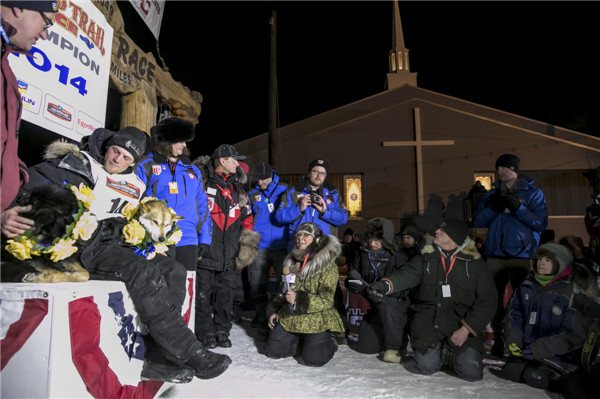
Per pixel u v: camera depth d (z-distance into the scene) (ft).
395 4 59.16
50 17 5.48
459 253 9.84
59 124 9.52
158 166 10.31
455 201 43.91
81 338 5.32
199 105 20.02
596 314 8.27
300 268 10.96
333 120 45.80
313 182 13.94
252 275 14.75
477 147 44.65
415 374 9.49
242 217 14.47
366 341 11.39
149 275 6.72
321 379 8.95
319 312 10.23
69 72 9.84
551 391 8.35
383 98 46.44
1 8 5.11
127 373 6.48
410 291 11.98
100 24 11.20
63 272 5.86
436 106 45.57
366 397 7.89
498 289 12.27
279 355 10.62
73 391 5.15
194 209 10.68
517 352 9.16
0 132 5.04
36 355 4.86
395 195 44.29
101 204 7.25
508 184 12.50
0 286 5.19
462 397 7.98
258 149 44.70
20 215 5.65
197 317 11.48
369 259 12.82
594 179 42.60
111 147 7.32
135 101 14.16
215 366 7.06
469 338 9.24
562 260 8.93
